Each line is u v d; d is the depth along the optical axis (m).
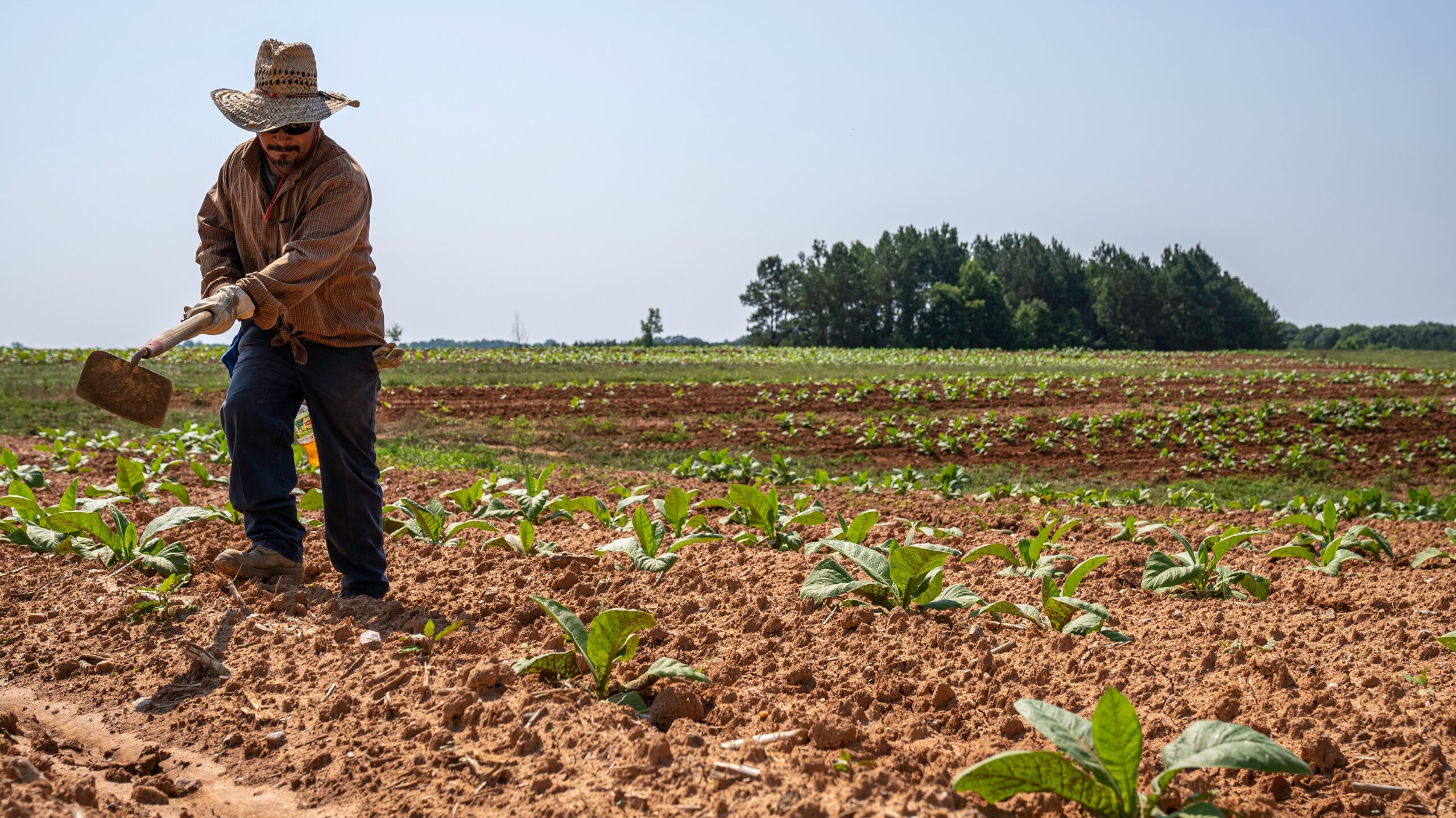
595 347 57.31
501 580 3.87
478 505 5.93
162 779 2.17
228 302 2.99
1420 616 3.55
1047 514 7.13
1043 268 104.38
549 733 2.28
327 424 3.47
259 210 3.40
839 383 26.03
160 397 2.90
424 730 2.36
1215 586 4.01
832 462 14.23
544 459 13.28
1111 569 4.57
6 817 1.78
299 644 2.98
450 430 15.82
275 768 2.25
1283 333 134.88
